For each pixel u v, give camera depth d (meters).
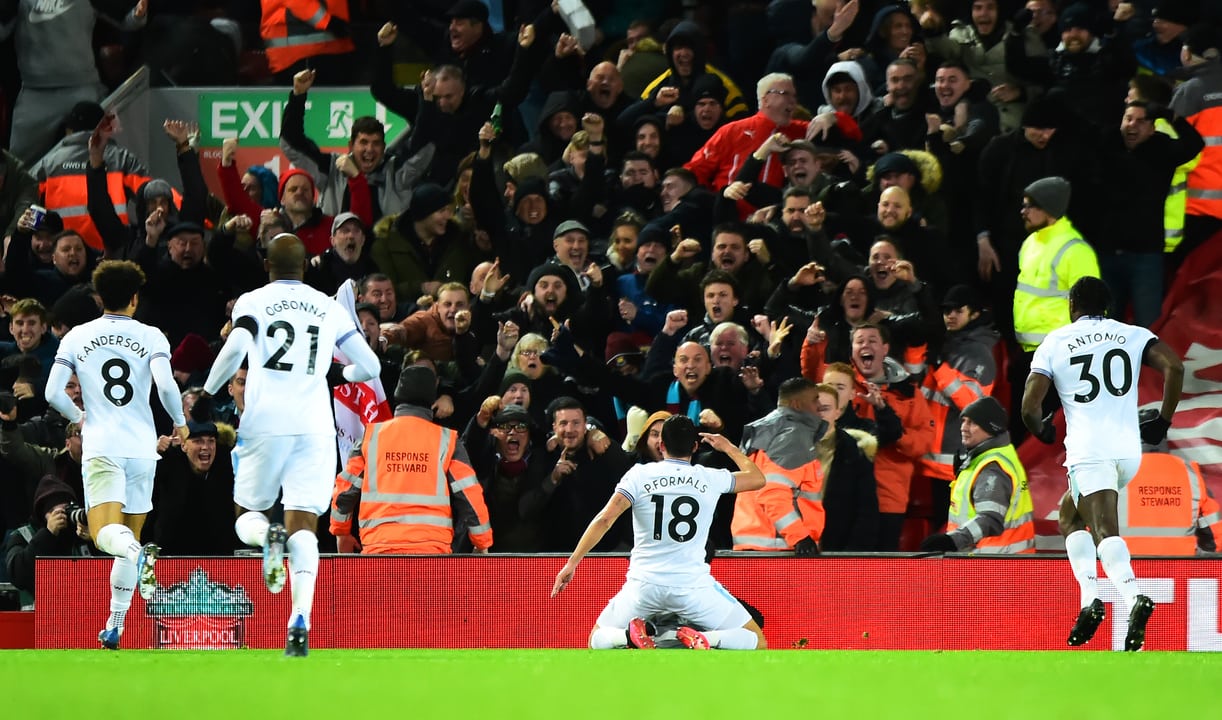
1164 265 44.31
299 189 46.56
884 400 37.66
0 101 55.75
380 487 35.41
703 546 32.03
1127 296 43.56
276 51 55.53
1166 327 43.06
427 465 35.41
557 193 46.91
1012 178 43.31
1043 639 34.47
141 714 14.32
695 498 31.80
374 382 37.88
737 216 43.94
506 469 36.84
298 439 26.45
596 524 31.48
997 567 34.66
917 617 34.66
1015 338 43.19
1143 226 42.88
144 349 30.42
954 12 50.81
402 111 51.00
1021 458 41.50
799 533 34.69
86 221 50.97
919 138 46.19
